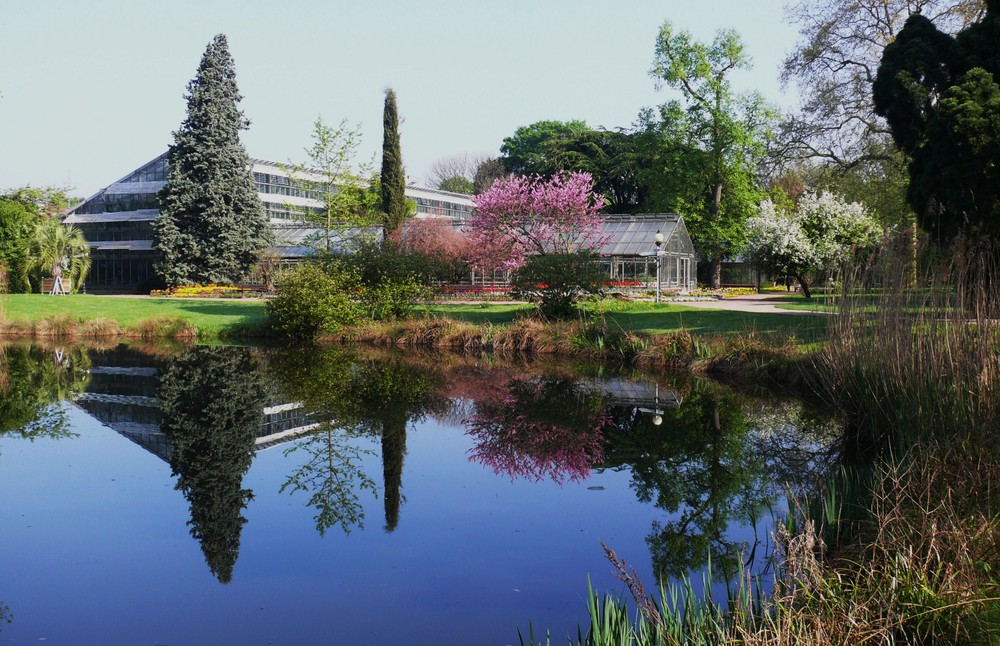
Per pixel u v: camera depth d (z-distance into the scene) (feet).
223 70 146.41
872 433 28.30
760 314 70.90
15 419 35.96
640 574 17.22
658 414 36.42
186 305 100.68
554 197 102.06
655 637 12.71
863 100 82.48
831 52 84.23
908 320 27.94
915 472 19.30
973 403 22.68
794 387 43.04
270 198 173.58
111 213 165.68
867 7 82.43
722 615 14.05
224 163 144.66
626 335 57.36
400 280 74.90
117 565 18.25
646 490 24.14
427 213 215.10
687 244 138.00
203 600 16.33
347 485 25.05
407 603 16.03
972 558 14.02
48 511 22.39
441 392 43.32
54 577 17.57
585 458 28.40
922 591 12.91
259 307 99.50
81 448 30.17
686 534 19.86
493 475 26.12
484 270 122.62
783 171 91.76
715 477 25.32
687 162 143.23
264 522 21.44
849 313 32.48
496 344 63.00
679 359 51.80
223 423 35.06
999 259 27.07
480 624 15.05
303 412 37.45
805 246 98.37
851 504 19.57
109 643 14.33
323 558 18.62
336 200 109.91
